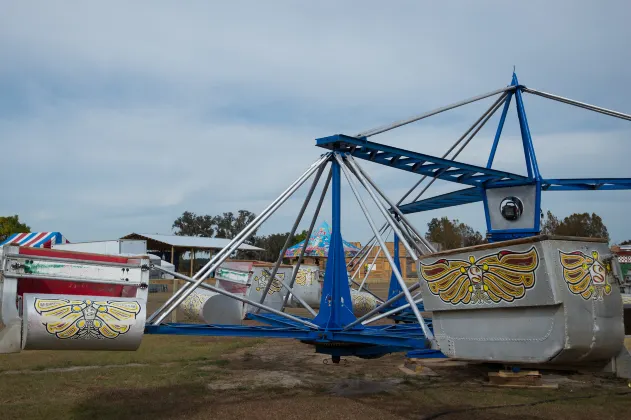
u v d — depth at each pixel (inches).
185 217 3294.8
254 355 379.2
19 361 333.4
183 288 233.0
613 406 245.0
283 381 295.6
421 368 325.7
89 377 294.4
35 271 192.5
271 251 2615.7
